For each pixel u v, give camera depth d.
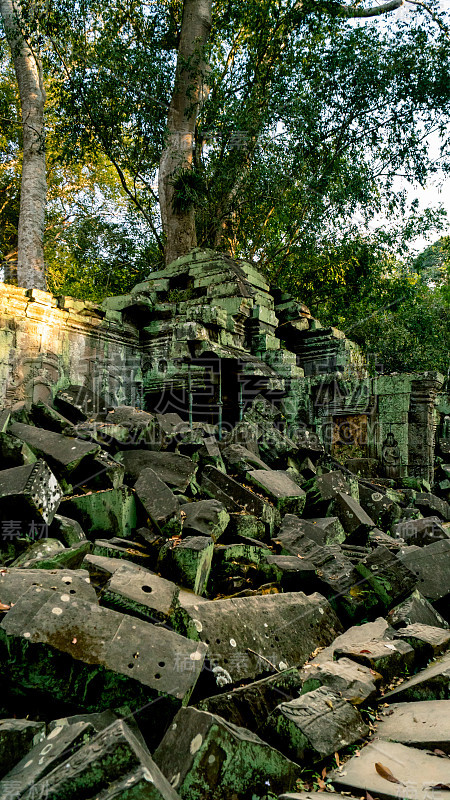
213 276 15.08
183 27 18.67
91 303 12.80
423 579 6.42
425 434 14.24
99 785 2.51
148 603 3.98
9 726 3.01
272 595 5.09
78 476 7.21
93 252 23.02
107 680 3.38
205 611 4.31
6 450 6.65
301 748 3.42
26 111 16.58
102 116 17.81
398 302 22.44
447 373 22.11
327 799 3.07
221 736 2.93
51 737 3.00
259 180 18.92
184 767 2.83
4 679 3.49
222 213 20.14
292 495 8.12
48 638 3.37
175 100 18.77
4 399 10.41
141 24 19.17
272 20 18.94
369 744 3.67
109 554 5.70
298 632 4.91
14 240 25.75
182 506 6.63
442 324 23.47
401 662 4.80
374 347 22.28
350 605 5.78
